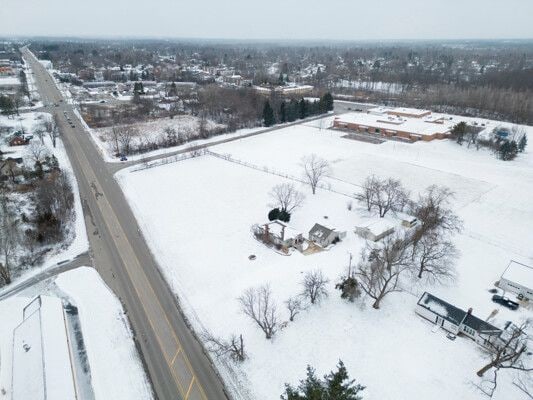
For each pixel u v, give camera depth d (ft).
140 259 181.06
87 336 133.80
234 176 287.28
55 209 217.97
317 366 124.26
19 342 124.47
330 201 246.68
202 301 153.07
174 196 250.98
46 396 102.99
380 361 127.03
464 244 199.72
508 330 137.28
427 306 146.51
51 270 172.76
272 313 134.92
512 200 253.65
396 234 200.54
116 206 234.58
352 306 152.15
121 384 117.29
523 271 169.07
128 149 333.21
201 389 116.98
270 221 215.31
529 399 114.93
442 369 124.57
